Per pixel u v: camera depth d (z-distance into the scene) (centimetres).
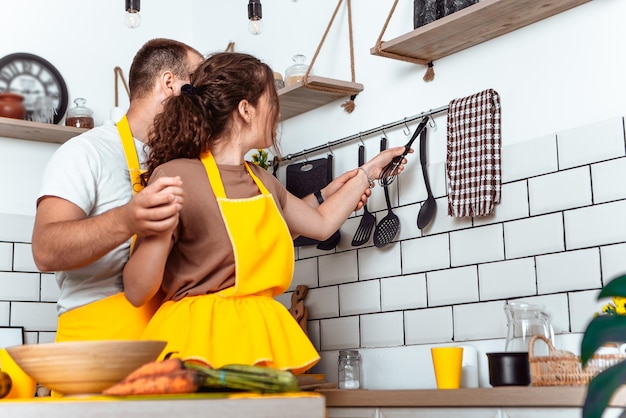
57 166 177
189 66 209
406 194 268
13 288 307
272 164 320
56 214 172
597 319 127
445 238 253
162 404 98
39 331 310
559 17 228
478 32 240
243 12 349
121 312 175
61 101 327
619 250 207
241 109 178
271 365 161
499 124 236
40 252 157
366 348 274
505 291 234
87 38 342
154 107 203
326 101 301
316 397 111
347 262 286
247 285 167
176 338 157
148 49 208
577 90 222
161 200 136
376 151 281
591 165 216
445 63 261
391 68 280
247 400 104
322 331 292
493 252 238
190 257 167
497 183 234
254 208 171
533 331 206
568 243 219
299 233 207
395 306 266
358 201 224
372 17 288
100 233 148
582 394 174
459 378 218
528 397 185
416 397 208
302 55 299
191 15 374
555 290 221
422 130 259
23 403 93
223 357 155
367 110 287
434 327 253
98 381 110
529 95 235
